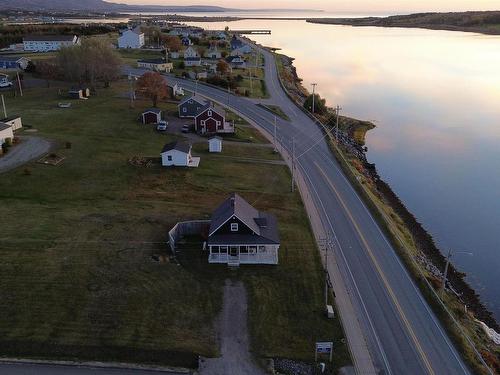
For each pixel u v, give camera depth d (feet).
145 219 161.48
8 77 350.43
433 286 136.77
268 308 122.62
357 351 110.42
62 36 520.83
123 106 298.15
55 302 119.85
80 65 337.93
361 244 155.84
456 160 258.98
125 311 118.32
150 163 207.51
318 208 180.04
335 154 238.89
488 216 197.57
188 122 273.33
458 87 438.81
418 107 368.27
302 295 128.36
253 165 218.18
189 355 106.83
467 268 161.58
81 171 196.24
